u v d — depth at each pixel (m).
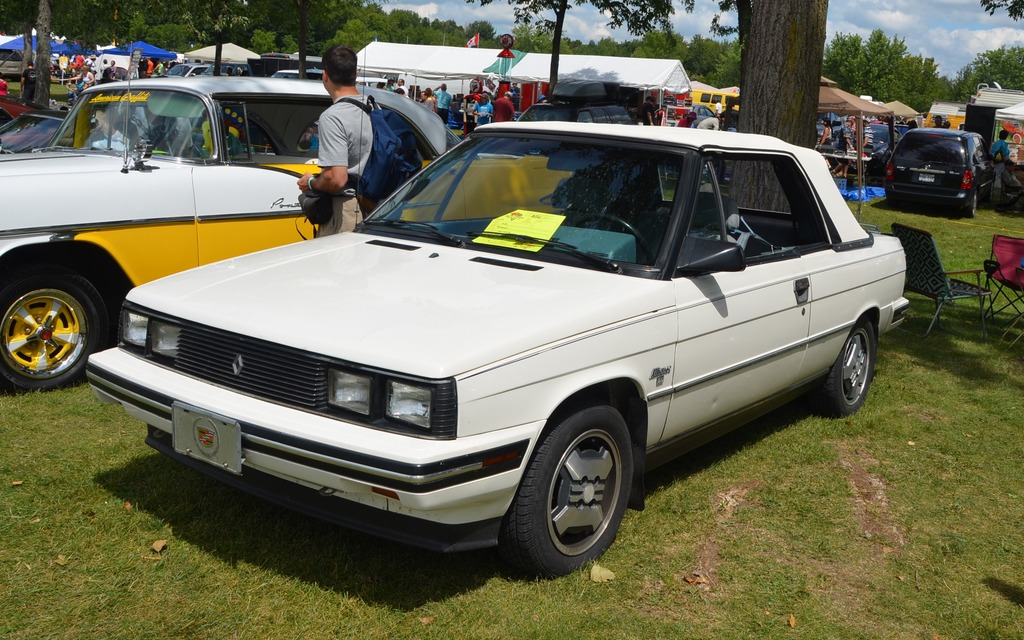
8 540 3.73
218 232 6.07
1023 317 8.88
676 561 3.95
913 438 5.72
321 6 26.88
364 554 3.80
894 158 19.36
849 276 5.42
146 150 5.99
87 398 5.45
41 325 5.48
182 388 3.48
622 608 3.55
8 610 3.25
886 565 4.10
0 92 26.59
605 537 3.88
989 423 6.11
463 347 3.20
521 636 3.32
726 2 23.27
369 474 3.05
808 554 4.13
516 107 33.00
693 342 4.11
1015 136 27.34
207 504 4.14
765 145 4.96
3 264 5.34
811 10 7.71
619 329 3.69
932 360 7.62
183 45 69.12
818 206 5.30
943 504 4.78
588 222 4.18
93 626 3.20
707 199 4.33
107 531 3.85
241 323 3.44
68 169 5.61
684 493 4.64
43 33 19.42
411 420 3.10
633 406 3.94
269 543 3.83
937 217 18.81
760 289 4.55
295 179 6.44
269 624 3.29
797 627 3.55
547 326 3.43
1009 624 3.69
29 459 4.51
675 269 4.03
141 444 4.79
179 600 3.39
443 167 4.84
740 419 4.84
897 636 3.55
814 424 5.79
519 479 3.36
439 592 3.55
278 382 3.32
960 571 4.11
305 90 6.73
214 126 6.16
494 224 4.34
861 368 6.01
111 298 5.94
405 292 3.68
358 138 5.39
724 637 3.43
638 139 4.44
